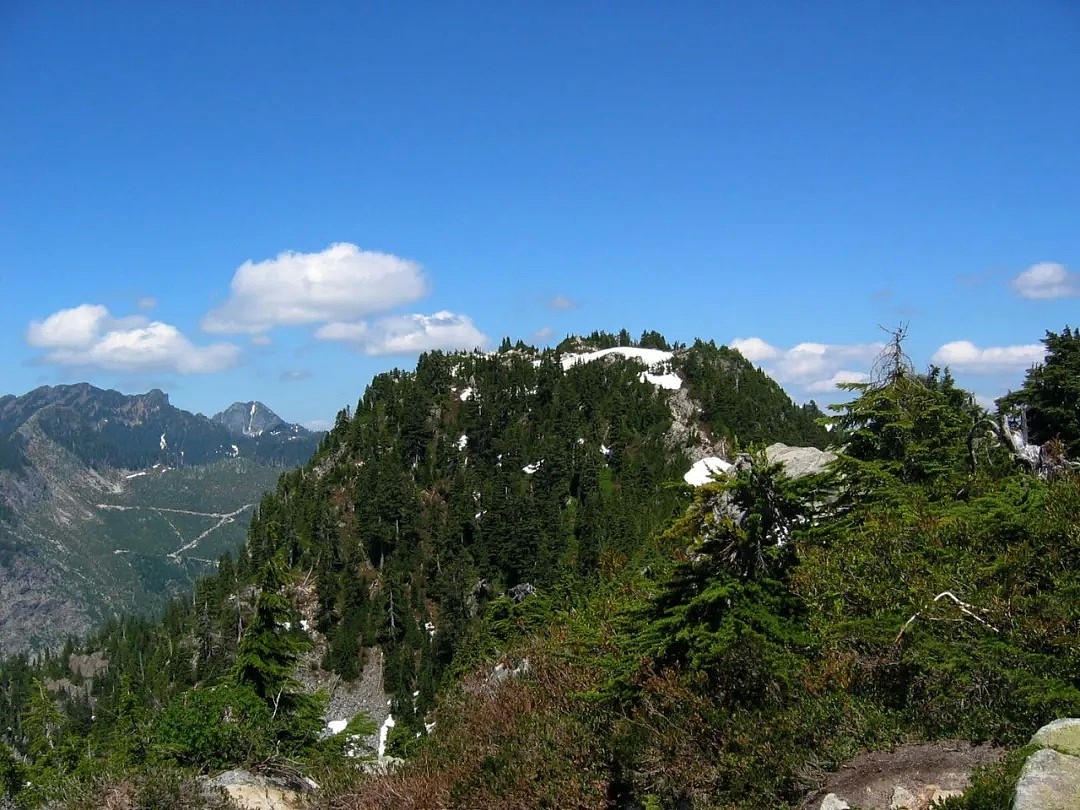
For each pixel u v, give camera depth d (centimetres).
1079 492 934
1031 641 716
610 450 10694
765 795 682
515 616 1766
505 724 1059
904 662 747
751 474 831
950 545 985
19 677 10662
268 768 1266
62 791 1053
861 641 799
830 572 964
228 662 7769
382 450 11681
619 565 1587
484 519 9369
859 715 711
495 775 953
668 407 11431
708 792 730
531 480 10506
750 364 12862
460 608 8038
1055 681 643
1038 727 622
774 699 768
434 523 10012
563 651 1180
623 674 875
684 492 874
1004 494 1110
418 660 7894
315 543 9975
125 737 1376
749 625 804
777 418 11212
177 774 1036
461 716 1186
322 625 8500
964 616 789
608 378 12644
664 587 871
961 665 711
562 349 16275
